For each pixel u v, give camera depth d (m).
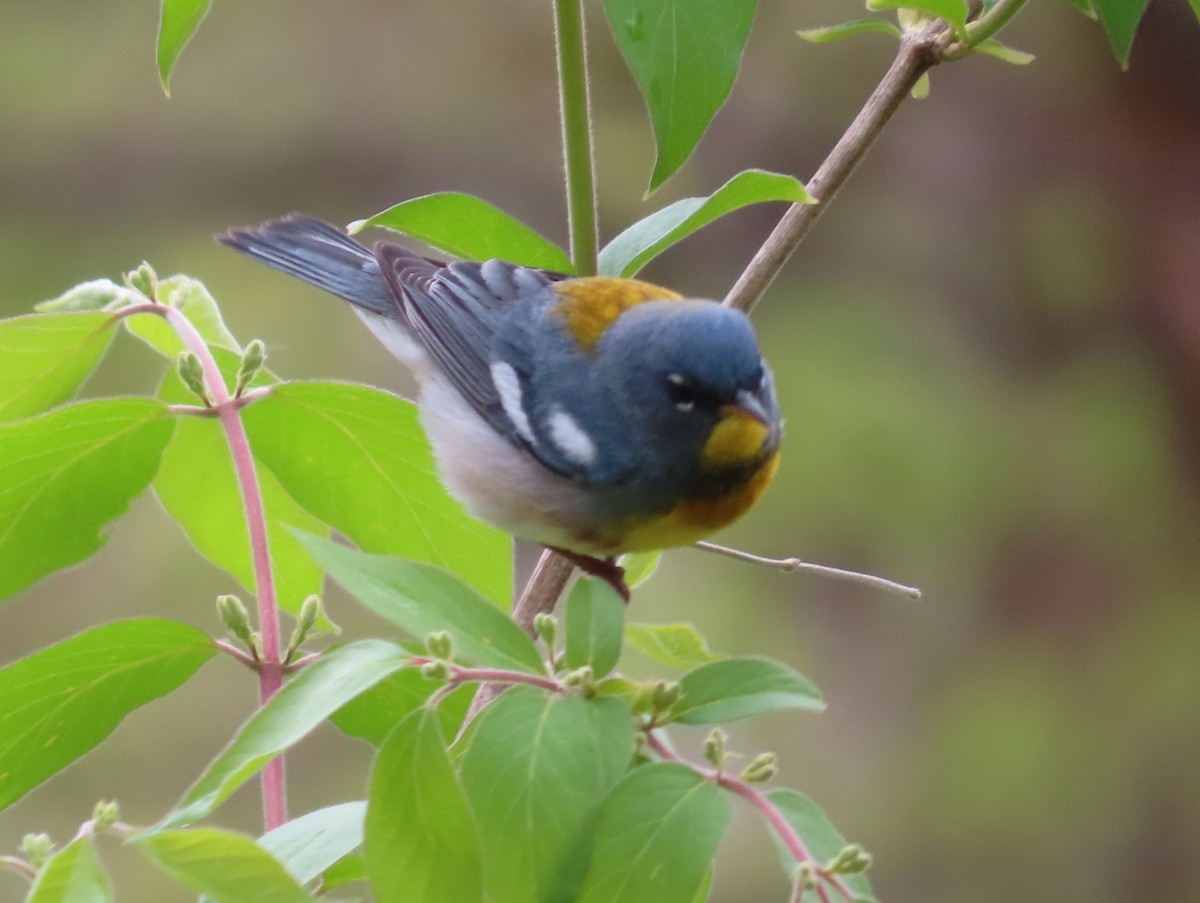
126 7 15.64
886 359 14.70
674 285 15.07
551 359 6.45
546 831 3.33
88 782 12.01
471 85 15.43
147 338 5.43
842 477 13.99
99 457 4.88
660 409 6.10
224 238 7.81
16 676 4.33
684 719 3.60
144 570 12.52
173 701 12.41
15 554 4.94
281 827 3.75
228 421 4.75
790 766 13.41
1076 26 15.89
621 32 4.24
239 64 15.41
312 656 4.55
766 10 15.55
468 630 3.48
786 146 15.40
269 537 5.29
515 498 6.32
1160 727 13.66
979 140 15.84
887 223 15.53
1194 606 14.07
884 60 15.48
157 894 11.35
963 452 14.24
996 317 15.27
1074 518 14.33
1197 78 15.75
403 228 5.47
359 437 5.01
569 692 3.51
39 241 14.75
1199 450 14.72
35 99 15.24
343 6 15.62
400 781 3.36
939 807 13.34
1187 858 13.30
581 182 5.43
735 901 11.90
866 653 13.65
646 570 5.95
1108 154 15.78
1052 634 13.96
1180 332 15.05
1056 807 13.36
